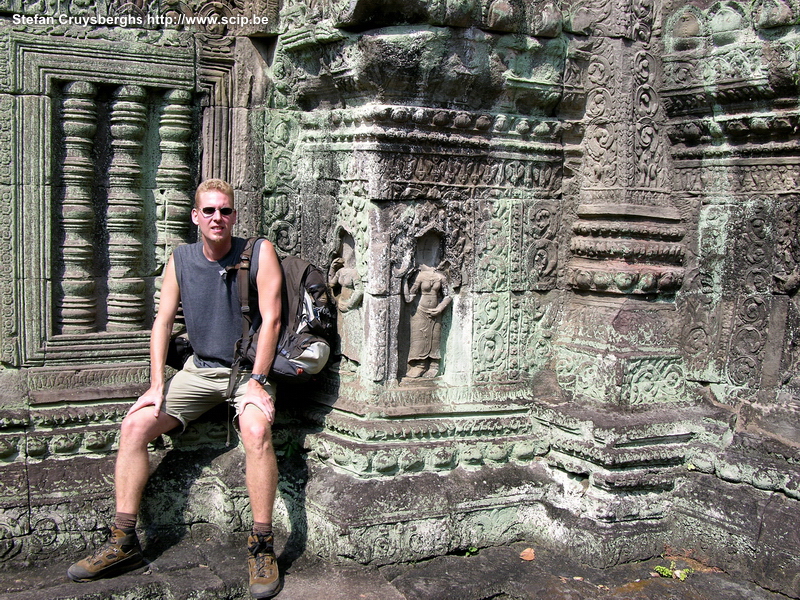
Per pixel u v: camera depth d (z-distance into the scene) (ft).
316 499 12.77
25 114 12.91
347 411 13.44
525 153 14.05
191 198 14.44
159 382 12.48
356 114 13.01
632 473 13.04
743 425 13.46
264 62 14.65
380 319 13.16
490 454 13.67
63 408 13.30
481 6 12.81
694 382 14.21
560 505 13.41
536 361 14.55
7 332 13.15
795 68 12.16
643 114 13.76
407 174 13.10
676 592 11.94
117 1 13.44
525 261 14.28
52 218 13.37
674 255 14.05
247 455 11.64
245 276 12.45
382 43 12.19
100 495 12.79
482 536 13.23
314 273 13.67
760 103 12.91
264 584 11.23
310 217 14.56
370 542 12.24
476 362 14.03
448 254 13.64
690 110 13.74
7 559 12.03
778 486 12.52
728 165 13.58
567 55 13.84
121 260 13.98
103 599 10.93
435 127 13.17
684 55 13.52
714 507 12.92
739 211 13.50
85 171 13.51
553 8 13.34
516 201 14.08
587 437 13.28
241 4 14.34
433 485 13.03
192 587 11.28
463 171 13.58
